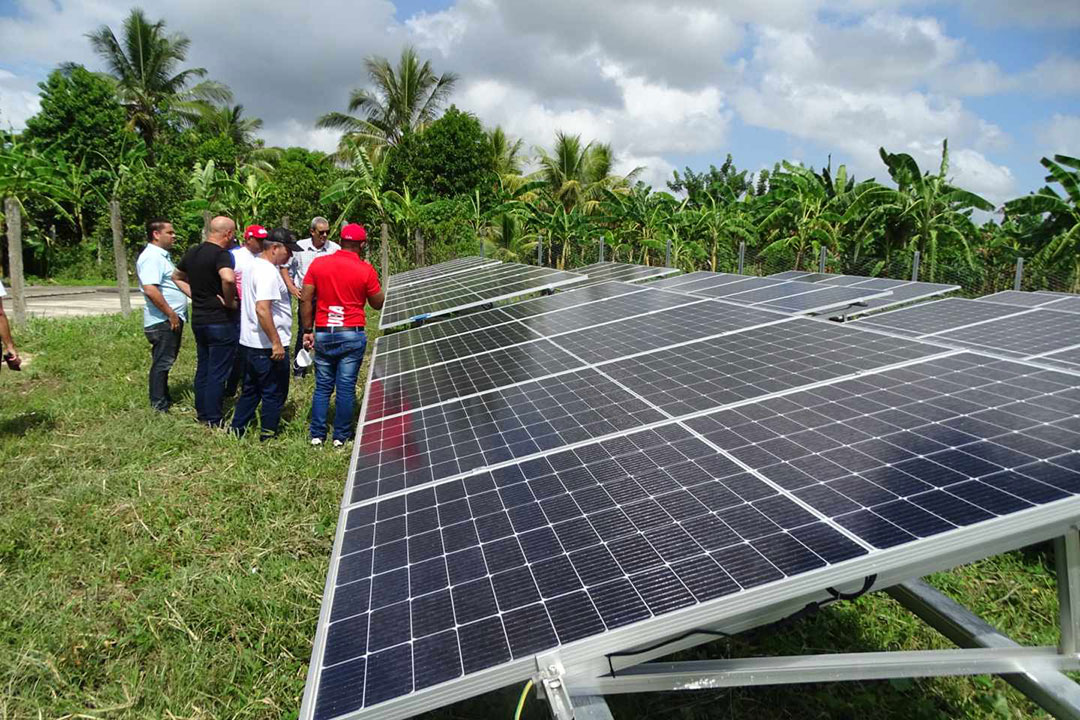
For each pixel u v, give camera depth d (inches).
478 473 109.3
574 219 954.7
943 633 97.3
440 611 74.9
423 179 1209.4
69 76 1330.0
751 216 828.0
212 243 239.1
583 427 119.0
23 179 1018.7
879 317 231.9
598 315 223.0
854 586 74.2
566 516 87.9
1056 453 74.0
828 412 99.7
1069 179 504.1
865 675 78.5
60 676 115.6
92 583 144.3
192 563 151.6
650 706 112.0
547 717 109.1
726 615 65.9
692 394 122.3
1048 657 79.3
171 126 1605.6
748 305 191.8
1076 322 188.1
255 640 128.8
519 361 182.4
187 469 205.8
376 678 67.1
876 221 626.8
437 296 366.6
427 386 181.2
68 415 254.8
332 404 281.0
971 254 565.9
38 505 176.1
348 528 101.3
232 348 247.9
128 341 409.4
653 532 79.6
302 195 940.0
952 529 65.9
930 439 84.0
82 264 1167.6
